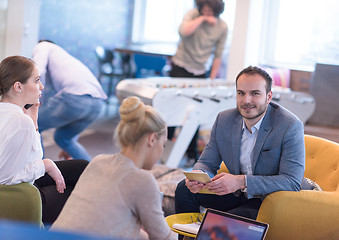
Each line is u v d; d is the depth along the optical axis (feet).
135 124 5.80
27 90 7.32
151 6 33.65
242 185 7.62
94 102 14.10
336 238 7.53
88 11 29.91
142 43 33.83
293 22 22.57
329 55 22.50
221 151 8.51
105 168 5.85
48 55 13.70
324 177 8.64
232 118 8.48
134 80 15.20
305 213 7.41
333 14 22.33
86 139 19.02
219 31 17.31
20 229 2.57
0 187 6.85
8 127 6.84
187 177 7.77
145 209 5.72
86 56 30.40
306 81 21.67
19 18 21.15
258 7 19.43
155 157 6.01
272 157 7.85
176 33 33.22
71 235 2.60
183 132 14.38
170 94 13.76
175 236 6.07
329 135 19.80
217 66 17.69
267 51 22.16
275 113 8.00
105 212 5.60
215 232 7.07
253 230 6.95
